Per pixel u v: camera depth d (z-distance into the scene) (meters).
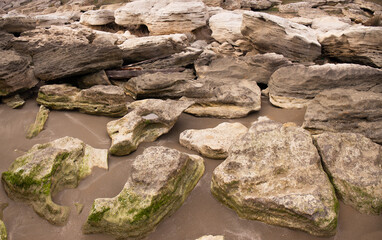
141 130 7.43
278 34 11.27
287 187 5.21
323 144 6.14
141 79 9.77
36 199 5.36
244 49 13.43
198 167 6.24
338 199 5.54
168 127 7.69
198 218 5.31
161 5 15.28
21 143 7.17
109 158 6.77
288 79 9.42
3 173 5.79
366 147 6.05
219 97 8.93
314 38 11.46
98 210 4.96
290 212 4.84
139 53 11.49
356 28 11.13
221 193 5.54
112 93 8.31
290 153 5.81
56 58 9.54
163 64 11.65
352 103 7.48
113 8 21.92
